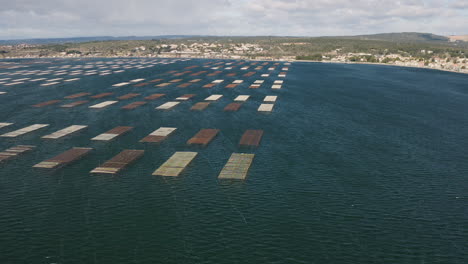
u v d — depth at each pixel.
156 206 76.06
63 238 65.12
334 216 72.94
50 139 118.06
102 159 100.75
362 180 89.69
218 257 60.00
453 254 61.88
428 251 62.56
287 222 70.44
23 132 125.12
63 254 60.69
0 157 100.75
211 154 105.31
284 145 114.19
